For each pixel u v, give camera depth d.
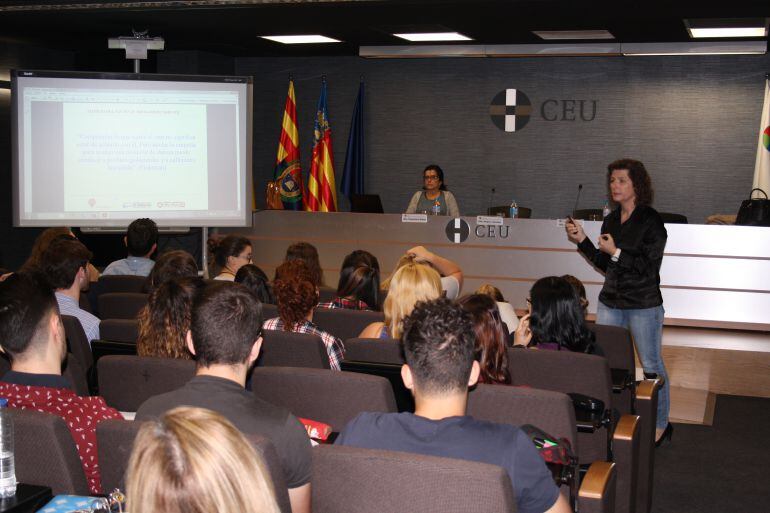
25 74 7.48
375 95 9.90
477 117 9.58
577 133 9.24
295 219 7.76
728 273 6.60
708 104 8.77
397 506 1.54
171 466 0.91
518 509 1.72
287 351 3.09
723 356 5.91
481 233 7.19
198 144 7.86
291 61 10.11
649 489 3.74
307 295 3.38
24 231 9.27
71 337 3.46
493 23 7.38
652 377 4.00
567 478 2.09
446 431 1.74
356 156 9.80
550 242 7.03
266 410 1.94
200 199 7.91
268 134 10.25
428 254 4.69
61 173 7.63
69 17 7.32
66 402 2.10
